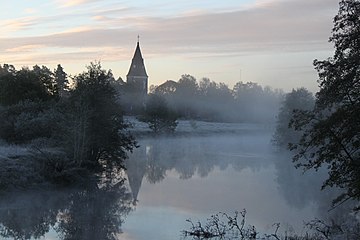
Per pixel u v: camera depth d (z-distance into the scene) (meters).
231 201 33.38
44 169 35.69
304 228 24.61
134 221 26.12
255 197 35.41
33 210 28.17
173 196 35.28
